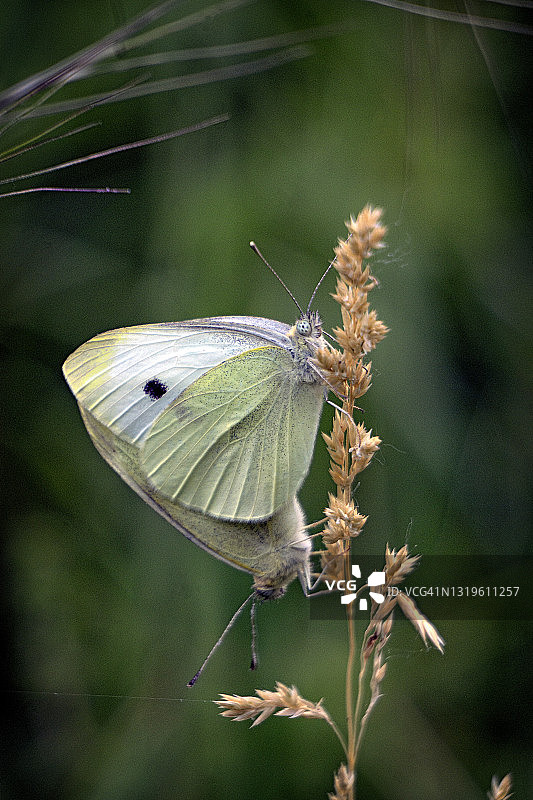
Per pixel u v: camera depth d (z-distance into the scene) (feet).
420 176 2.26
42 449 2.26
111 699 2.24
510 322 2.26
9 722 2.24
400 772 2.22
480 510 2.25
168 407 2.22
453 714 2.23
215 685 2.24
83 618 2.25
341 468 2.17
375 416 2.25
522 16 2.24
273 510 2.21
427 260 2.26
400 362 2.25
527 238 2.26
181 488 2.22
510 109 2.26
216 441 2.22
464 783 2.22
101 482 2.26
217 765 2.23
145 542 2.26
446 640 2.24
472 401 2.25
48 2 2.26
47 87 2.18
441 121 2.26
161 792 2.23
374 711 2.23
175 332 2.23
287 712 2.16
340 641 2.24
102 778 2.23
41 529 2.26
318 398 2.21
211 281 2.26
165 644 2.25
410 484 2.25
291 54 2.26
